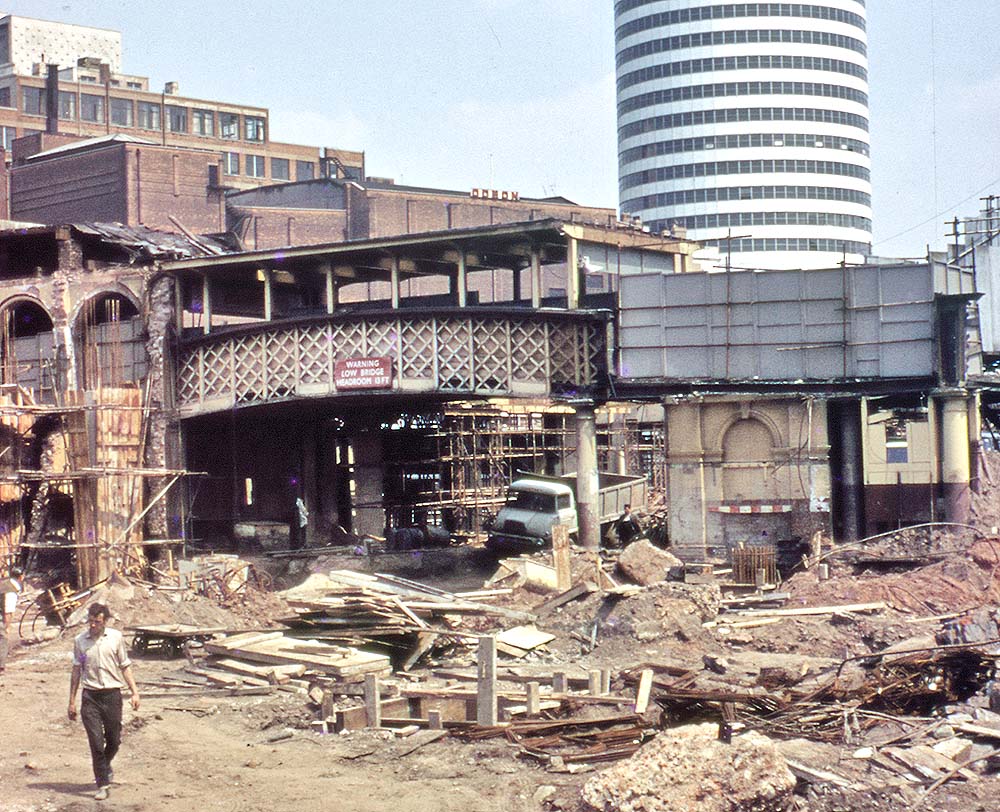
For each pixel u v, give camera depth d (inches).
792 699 697.6
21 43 6574.8
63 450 1567.4
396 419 2050.9
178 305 1809.8
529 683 681.0
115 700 548.4
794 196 6845.5
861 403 1673.2
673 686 742.5
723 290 1587.1
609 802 488.1
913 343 1518.2
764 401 1456.7
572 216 1696.6
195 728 697.0
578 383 1643.7
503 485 2050.9
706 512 1469.0
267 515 1973.4
